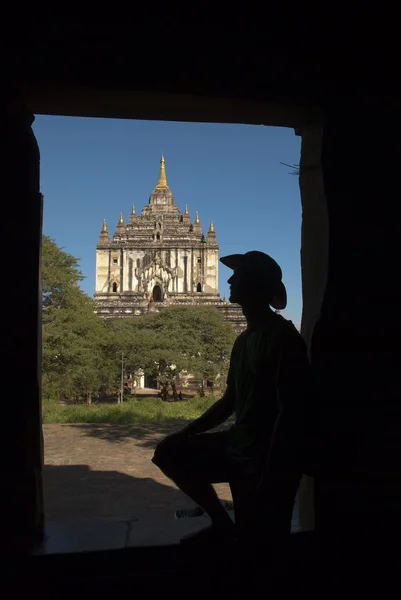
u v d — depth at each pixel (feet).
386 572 10.78
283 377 10.39
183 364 118.11
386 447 10.91
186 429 12.44
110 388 117.91
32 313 10.32
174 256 196.13
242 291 11.52
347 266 10.98
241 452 11.14
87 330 102.58
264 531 9.85
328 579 10.72
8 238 10.18
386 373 10.96
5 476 9.96
